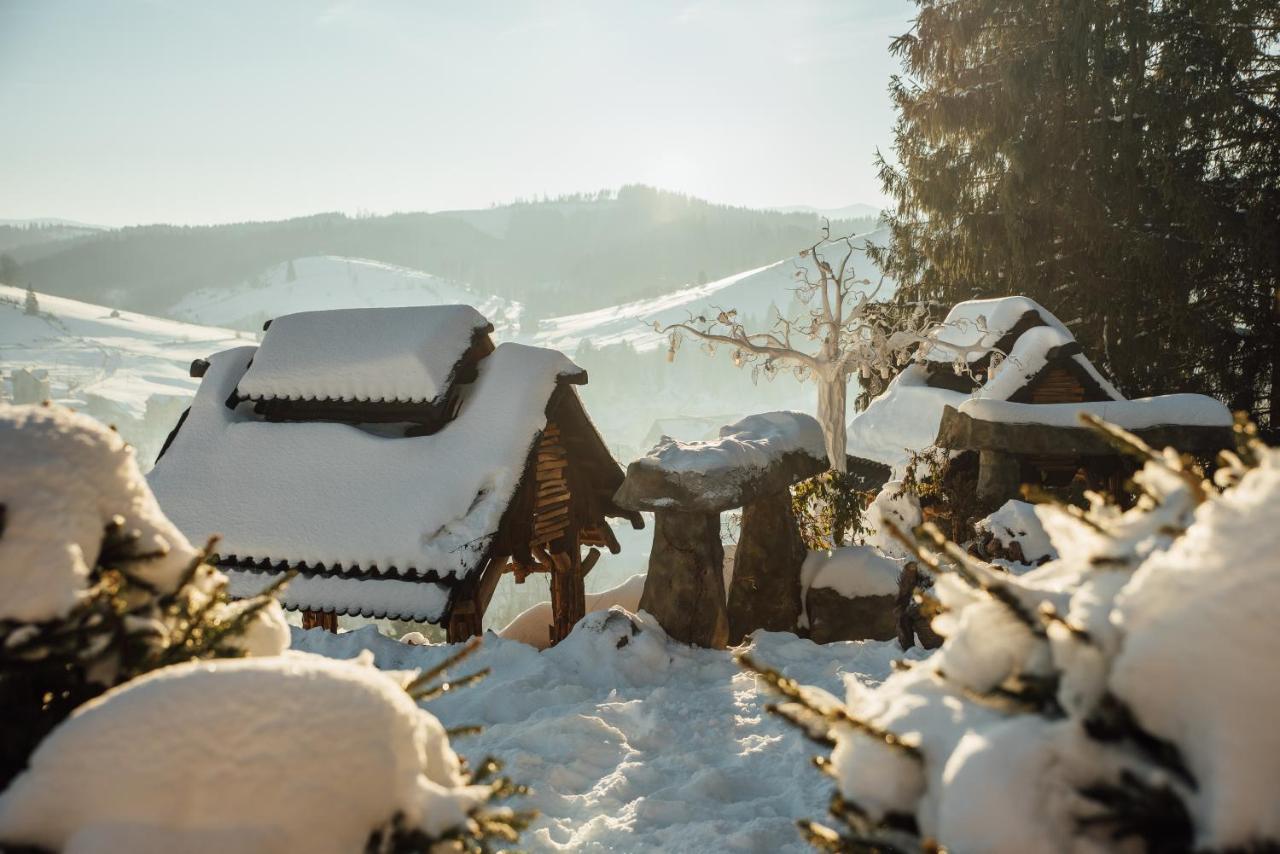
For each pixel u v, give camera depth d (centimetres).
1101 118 2759
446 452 1129
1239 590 134
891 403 2164
